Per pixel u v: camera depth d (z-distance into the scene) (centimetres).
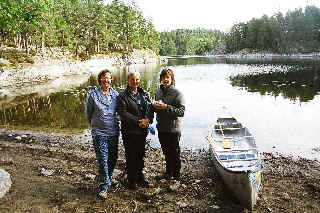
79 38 6881
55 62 4644
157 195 631
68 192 632
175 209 584
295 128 1311
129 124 605
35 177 704
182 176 762
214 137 962
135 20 9162
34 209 558
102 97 589
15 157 866
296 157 957
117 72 4900
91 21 7162
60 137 1173
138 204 593
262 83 3120
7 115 1577
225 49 16800
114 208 575
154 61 8962
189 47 19112
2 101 2022
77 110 1714
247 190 572
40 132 1246
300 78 3503
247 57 12619
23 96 2253
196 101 2094
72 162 841
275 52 12875
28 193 618
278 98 2148
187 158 942
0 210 548
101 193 602
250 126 1355
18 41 5269
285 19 13538
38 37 5038
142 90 628
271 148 1048
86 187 657
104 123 583
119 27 8625
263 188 702
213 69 5519
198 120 1495
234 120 1114
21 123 1402
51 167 784
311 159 939
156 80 3419
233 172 584
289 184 730
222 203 615
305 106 1816
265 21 13650
